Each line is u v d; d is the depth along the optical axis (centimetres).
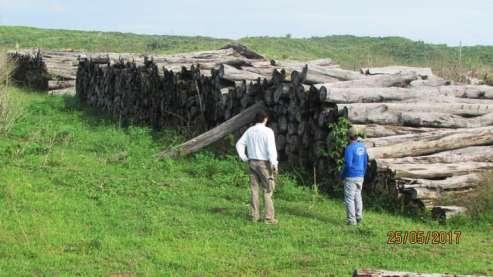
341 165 1328
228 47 2530
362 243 1007
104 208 1129
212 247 947
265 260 898
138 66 2294
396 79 1529
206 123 1897
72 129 1936
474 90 1616
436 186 1229
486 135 1398
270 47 4628
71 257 860
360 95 1415
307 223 1120
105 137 1831
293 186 1354
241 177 1427
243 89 1706
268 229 1062
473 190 1242
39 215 1040
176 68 2053
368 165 1312
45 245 902
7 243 898
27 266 816
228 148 1692
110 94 2567
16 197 1131
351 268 874
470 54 4356
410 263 908
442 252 976
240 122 1620
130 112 2347
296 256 923
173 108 2058
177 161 1594
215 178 1431
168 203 1216
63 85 3278
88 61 2859
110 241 934
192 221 1090
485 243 1046
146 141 1800
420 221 1185
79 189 1256
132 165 1524
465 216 1163
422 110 1444
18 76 3616
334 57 4459
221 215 1143
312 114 1461
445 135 1365
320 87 1408
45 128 1895
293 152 1522
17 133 1797
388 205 1260
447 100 1529
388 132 1373
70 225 1007
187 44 5303
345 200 1130
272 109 1608
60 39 5862
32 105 2497
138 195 1254
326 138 1397
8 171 1323
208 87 1878
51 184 1269
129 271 827
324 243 998
